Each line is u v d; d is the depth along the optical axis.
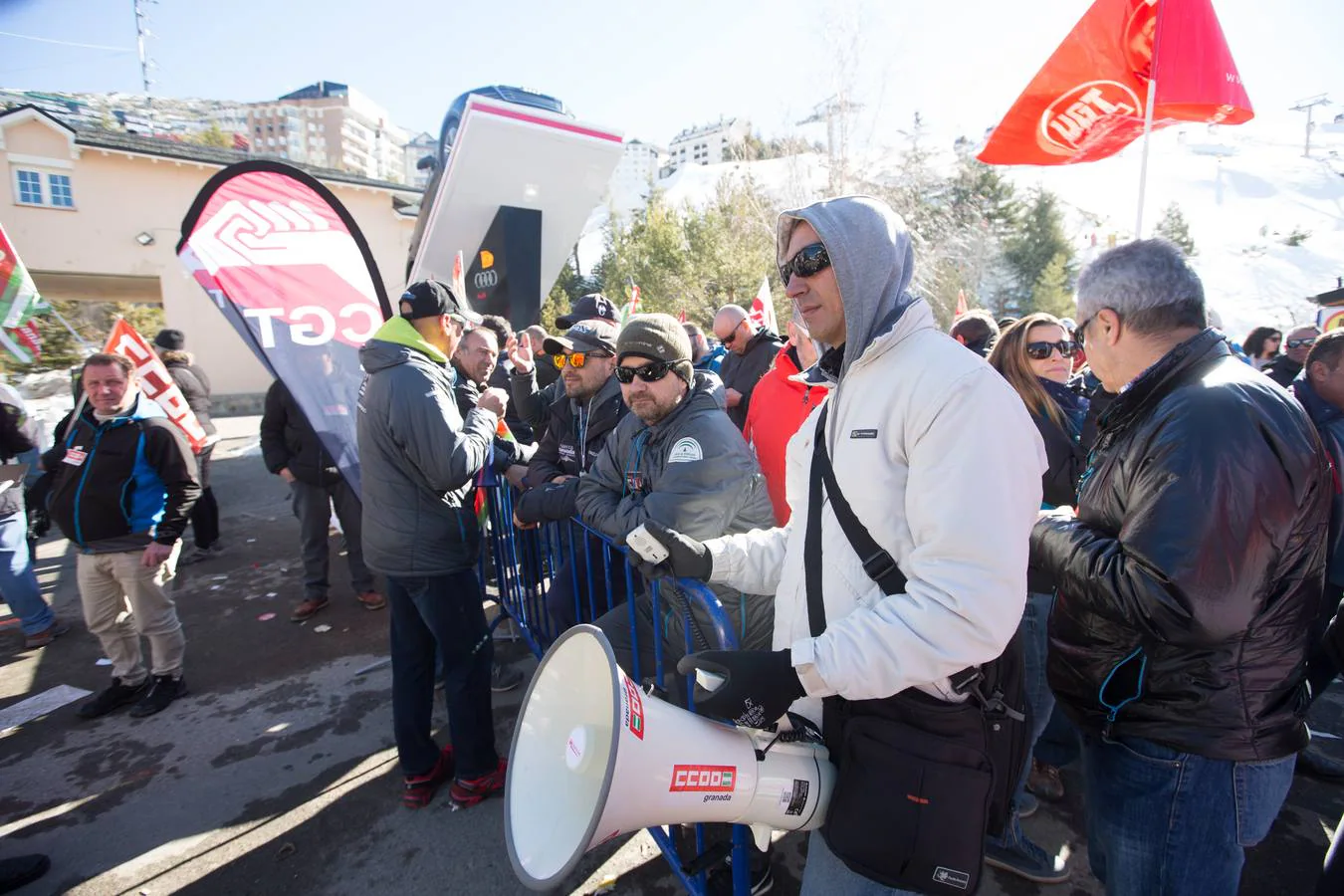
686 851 2.30
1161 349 1.34
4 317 4.64
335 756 2.92
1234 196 68.06
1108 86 3.33
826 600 1.22
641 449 2.29
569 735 1.33
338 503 4.38
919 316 1.18
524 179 6.12
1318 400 2.66
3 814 2.60
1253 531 1.12
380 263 19.70
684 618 1.68
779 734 1.29
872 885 1.22
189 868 2.31
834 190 20.28
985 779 1.12
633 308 6.59
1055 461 2.29
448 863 2.30
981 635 1.00
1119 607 1.25
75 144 15.92
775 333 4.93
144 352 4.53
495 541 3.68
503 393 2.82
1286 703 1.28
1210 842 1.30
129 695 3.38
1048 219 31.34
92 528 3.10
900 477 1.14
